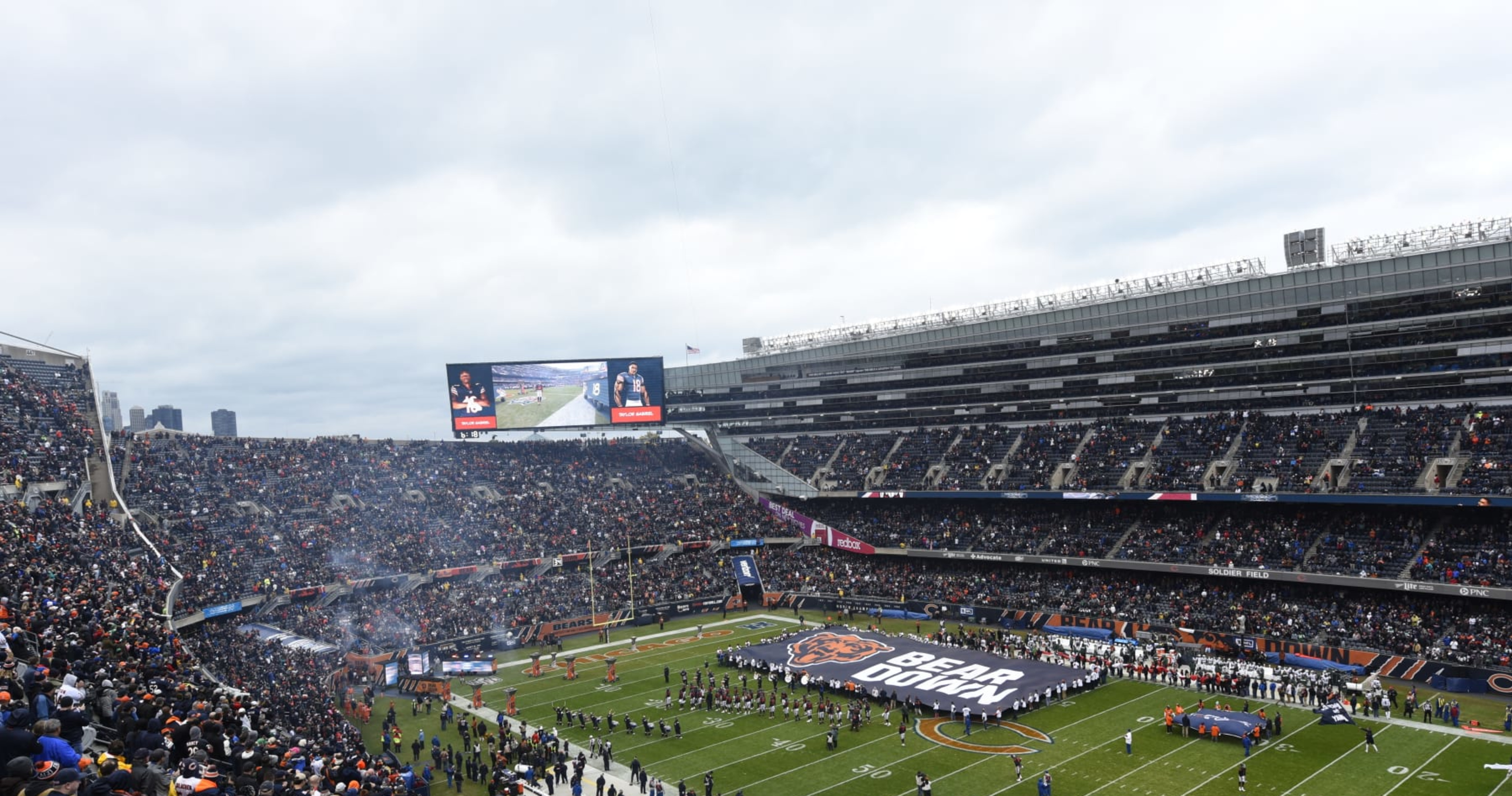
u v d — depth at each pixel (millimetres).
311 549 93750
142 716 25531
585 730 62438
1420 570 70312
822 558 113125
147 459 94375
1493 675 61438
